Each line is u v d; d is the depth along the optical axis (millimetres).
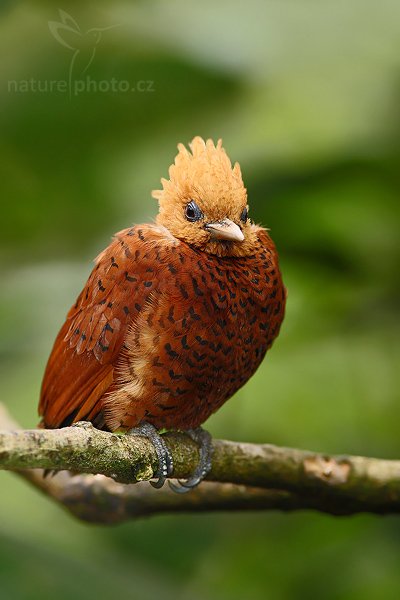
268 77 12539
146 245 9023
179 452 8938
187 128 12938
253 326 9156
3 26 12766
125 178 13188
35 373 12500
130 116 12875
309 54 12562
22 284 13039
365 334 13234
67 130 12992
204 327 8789
